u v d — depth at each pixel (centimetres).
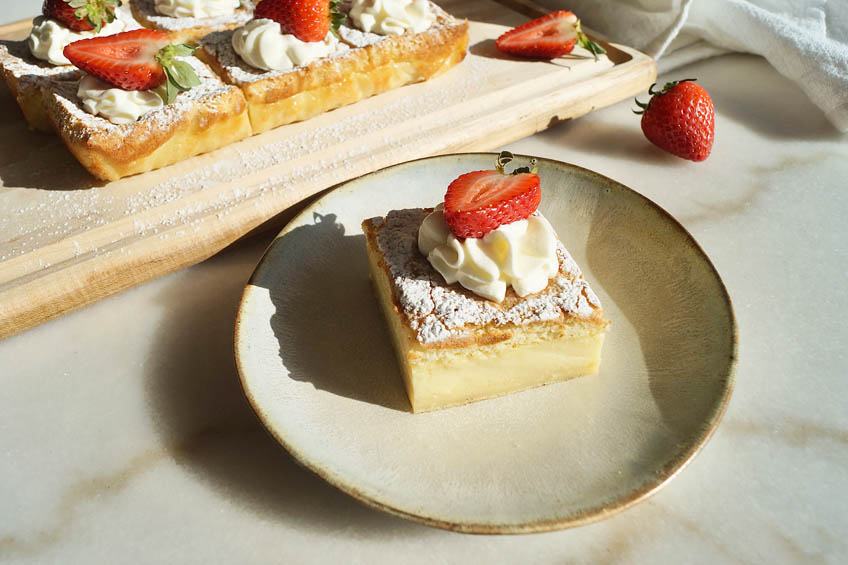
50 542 31
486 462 32
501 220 35
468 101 46
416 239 37
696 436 32
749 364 36
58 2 45
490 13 55
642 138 47
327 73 45
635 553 30
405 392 35
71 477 32
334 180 42
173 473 32
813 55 47
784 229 41
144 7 51
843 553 30
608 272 39
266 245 41
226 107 43
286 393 34
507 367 35
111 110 41
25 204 40
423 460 33
